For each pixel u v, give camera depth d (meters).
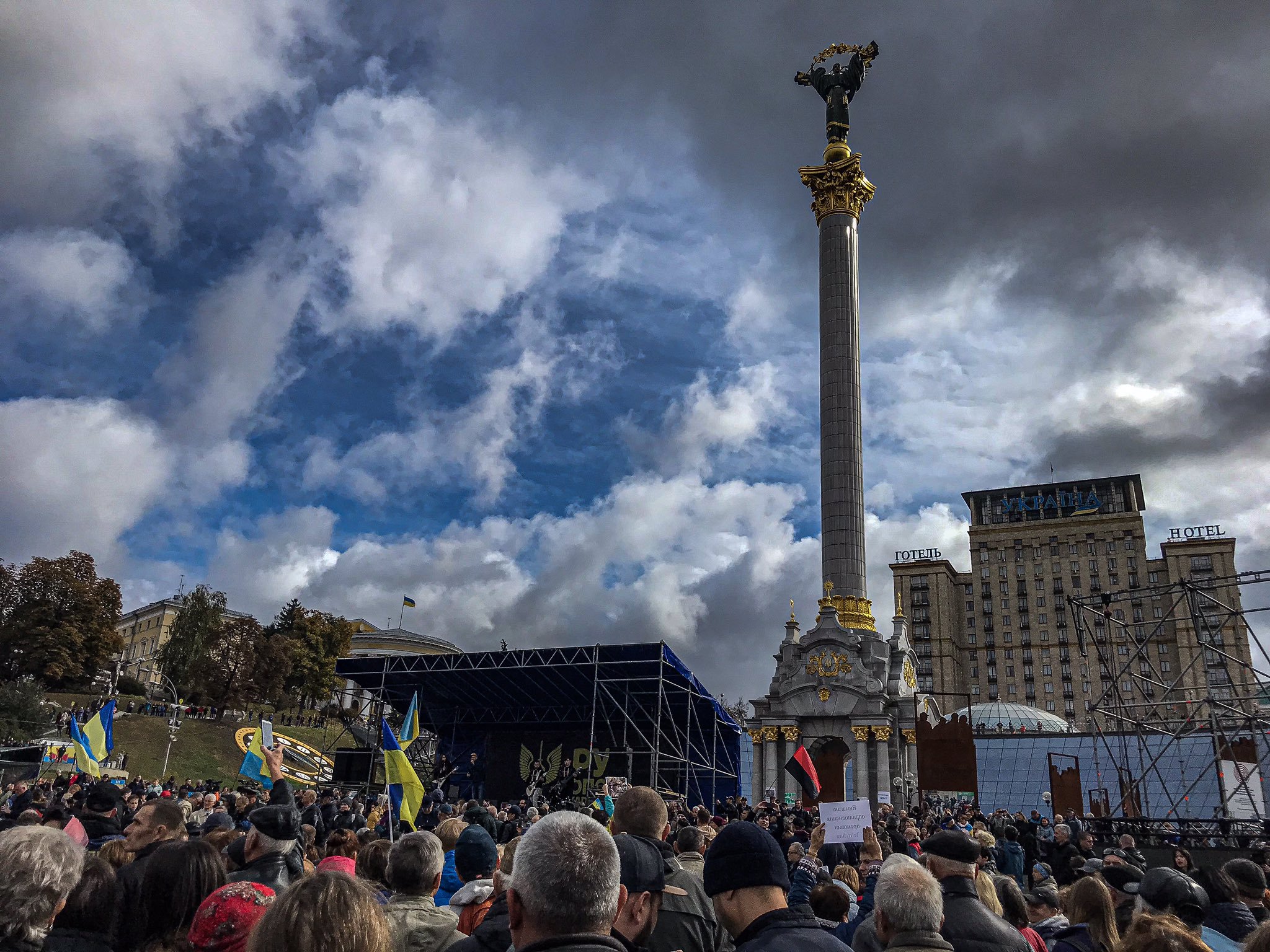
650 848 6.72
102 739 30.44
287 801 9.76
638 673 54.31
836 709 57.47
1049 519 192.12
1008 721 89.94
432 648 138.12
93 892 5.89
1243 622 38.19
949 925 7.34
